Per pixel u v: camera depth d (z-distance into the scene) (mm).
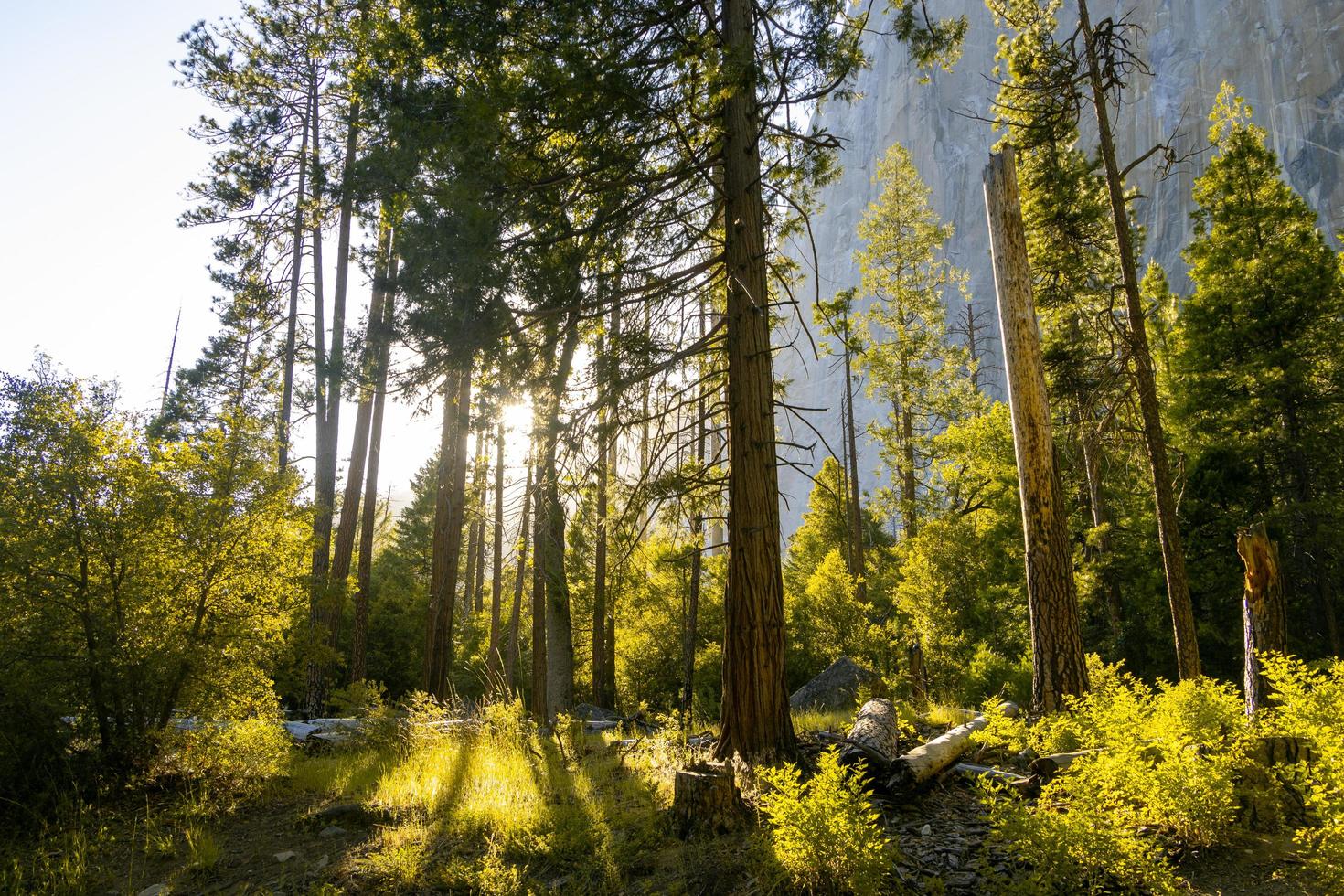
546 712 13305
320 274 20547
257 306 21719
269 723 8094
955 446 25266
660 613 24656
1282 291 18234
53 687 6684
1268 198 19062
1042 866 3977
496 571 18406
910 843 4930
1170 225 89562
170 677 7340
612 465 9086
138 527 7250
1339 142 83125
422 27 7508
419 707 10328
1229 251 19156
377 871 5281
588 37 7688
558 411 8422
